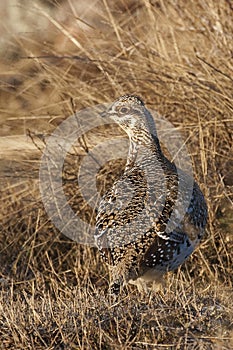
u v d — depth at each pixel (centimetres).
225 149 3162
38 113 3559
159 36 3338
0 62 3903
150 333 1947
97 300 2134
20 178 3303
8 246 3142
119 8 3897
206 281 2755
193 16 3397
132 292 2239
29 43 3906
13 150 3359
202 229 2320
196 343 1902
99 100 3347
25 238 3161
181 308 2055
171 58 3341
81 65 3597
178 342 1881
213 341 1916
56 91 3500
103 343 1927
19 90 3728
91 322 1975
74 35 3719
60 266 3000
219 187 2992
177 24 3431
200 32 3334
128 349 1897
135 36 3466
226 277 2719
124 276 2106
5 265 3039
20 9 4041
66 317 2027
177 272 2778
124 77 3322
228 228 2930
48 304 2162
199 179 3030
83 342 1906
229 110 3103
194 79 3142
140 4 3784
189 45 3350
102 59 3438
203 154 2902
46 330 2000
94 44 3528
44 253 3072
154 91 3284
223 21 3331
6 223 3219
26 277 2917
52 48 3769
